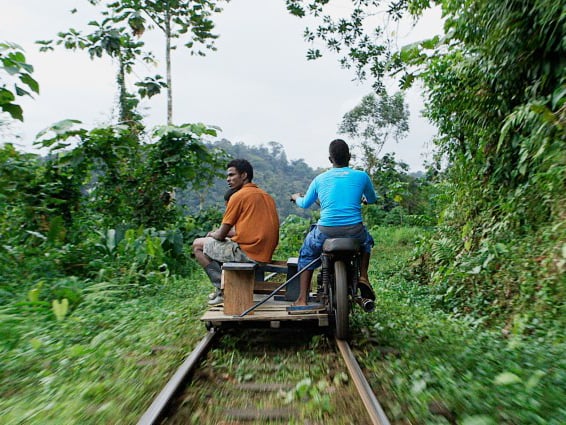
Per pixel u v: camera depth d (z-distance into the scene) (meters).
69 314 5.96
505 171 7.11
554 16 5.35
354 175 4.99
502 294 6.00
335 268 4.67
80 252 7.99
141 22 15.30
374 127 29.22
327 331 5.16
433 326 5.30
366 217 21.41
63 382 3.71
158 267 8.70
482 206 7.80
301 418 3.15
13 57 7.48
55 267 7.56
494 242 6.86
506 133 6.23
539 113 5.48
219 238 5.25
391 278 9.21
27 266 7.23
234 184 5.49
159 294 7.58
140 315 5.96
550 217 6.00
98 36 13.43
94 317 5.68
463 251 7.64
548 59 5.90
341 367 4.13
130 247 8.55
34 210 8.32
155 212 11.34
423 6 7.75
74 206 9.67
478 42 6.72
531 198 6.37
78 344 4.71
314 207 17.42
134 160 11.30
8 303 5.98
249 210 5.21
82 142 9.91
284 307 4.99
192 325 5.46
